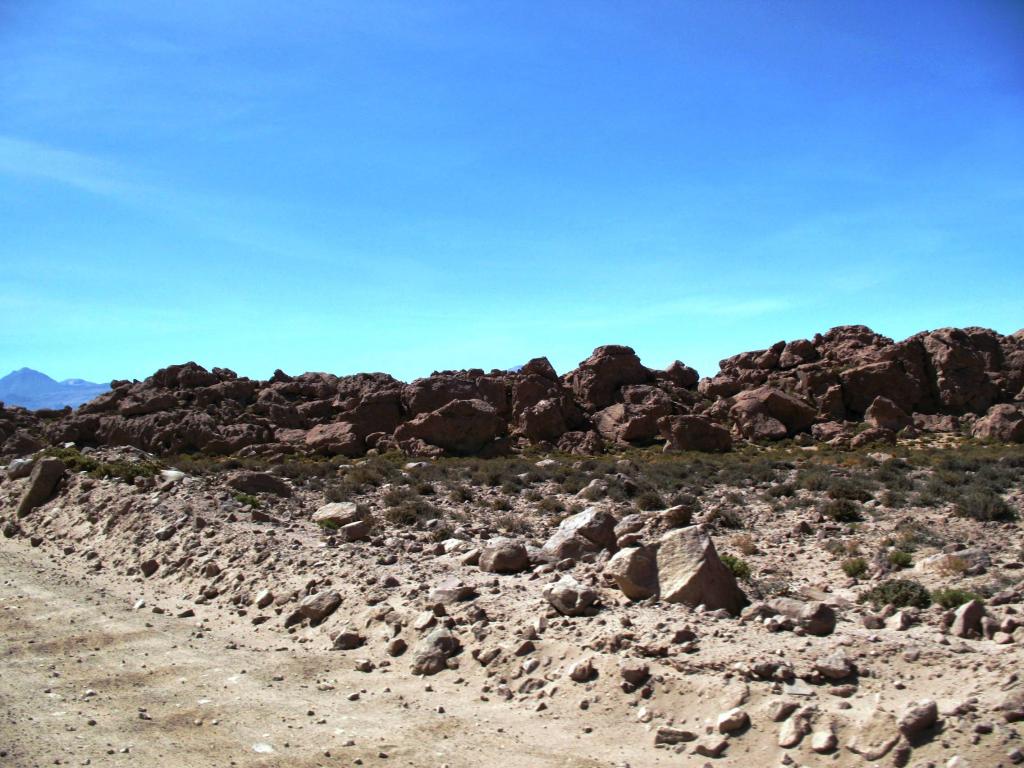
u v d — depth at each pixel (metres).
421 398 64.25
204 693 10.59
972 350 68.88
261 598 14.83
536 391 66.38
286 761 8.41
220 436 58.03
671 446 57.41
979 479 33.28
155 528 19.91
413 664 11.29
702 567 12.69
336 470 43.56
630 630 11.13
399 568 15.66
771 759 7.94
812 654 9.95
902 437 59.97
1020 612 12.26
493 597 13.27
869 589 15.20
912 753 7.55
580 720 9.26
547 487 36.62
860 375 66.25
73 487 25.23
